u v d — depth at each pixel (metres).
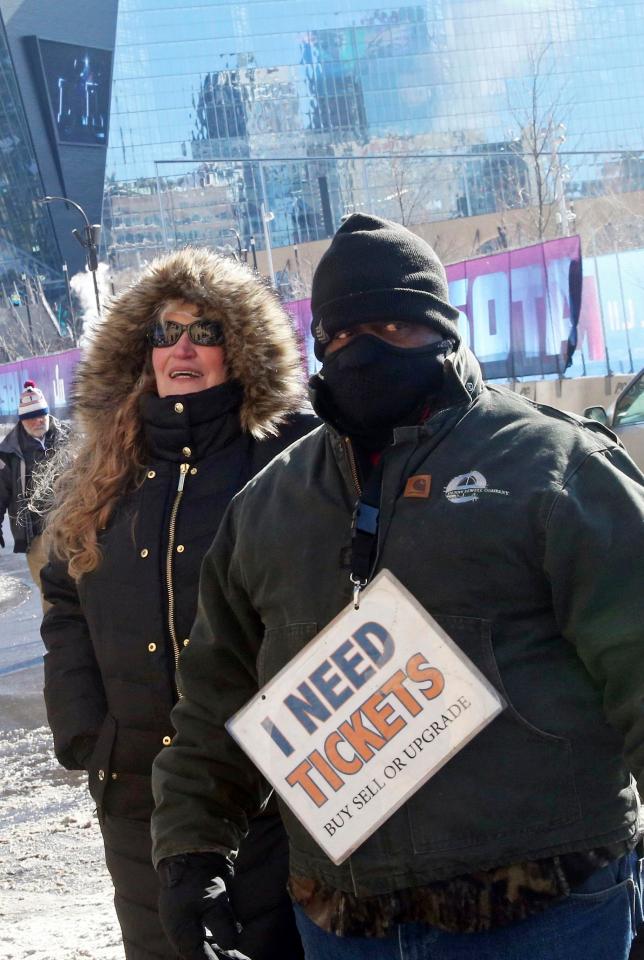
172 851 2.34
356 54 99.69
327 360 2.17
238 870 2.78
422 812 1.96
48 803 5.93
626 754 1.94
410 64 98.88
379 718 2.00
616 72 97.88
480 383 2.17
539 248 15.66
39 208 100.31
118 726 3.00
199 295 3.11
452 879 1.93
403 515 2.03
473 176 85.56
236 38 99.69
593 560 1.93
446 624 1.97
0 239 100.88
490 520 1.96
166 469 3.11
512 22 98.81
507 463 2.01
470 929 1.91
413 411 2.14
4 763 6.73
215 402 3.12
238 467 3.11
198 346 3.14
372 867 1.99
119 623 3.01
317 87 99.81
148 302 3.18
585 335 16.42
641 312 16.33
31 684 8.55
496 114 99.31
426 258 2.17
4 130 99.31
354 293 2.10
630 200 46.41
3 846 5.36
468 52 99.38
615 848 1.97
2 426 28.91
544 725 1.94
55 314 62.50
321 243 60.94
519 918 1.90
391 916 1.98
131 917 2.97
